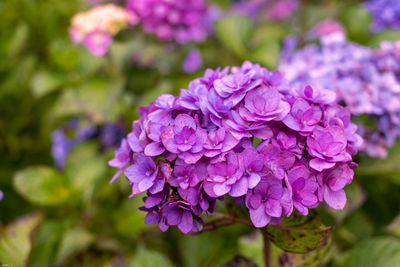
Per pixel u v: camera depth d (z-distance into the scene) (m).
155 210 0.42
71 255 0.61
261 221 0.41
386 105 0.56
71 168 0.65
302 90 0.44
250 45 0.85
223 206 0.45
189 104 0.43
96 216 0.67
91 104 0.70
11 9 0.90
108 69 0.77
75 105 0.71
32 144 0.90
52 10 0.92
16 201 0.82
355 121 0.57
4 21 0.90
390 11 0.82
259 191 0.41
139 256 0.56
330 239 0.50
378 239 0.55
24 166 0.89
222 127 0.42
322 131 0.42
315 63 0.62
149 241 0.68
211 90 0.43
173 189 0.42
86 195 0.64
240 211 0.45
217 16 0.97
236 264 0.51
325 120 0.44
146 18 0.77
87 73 0.75
